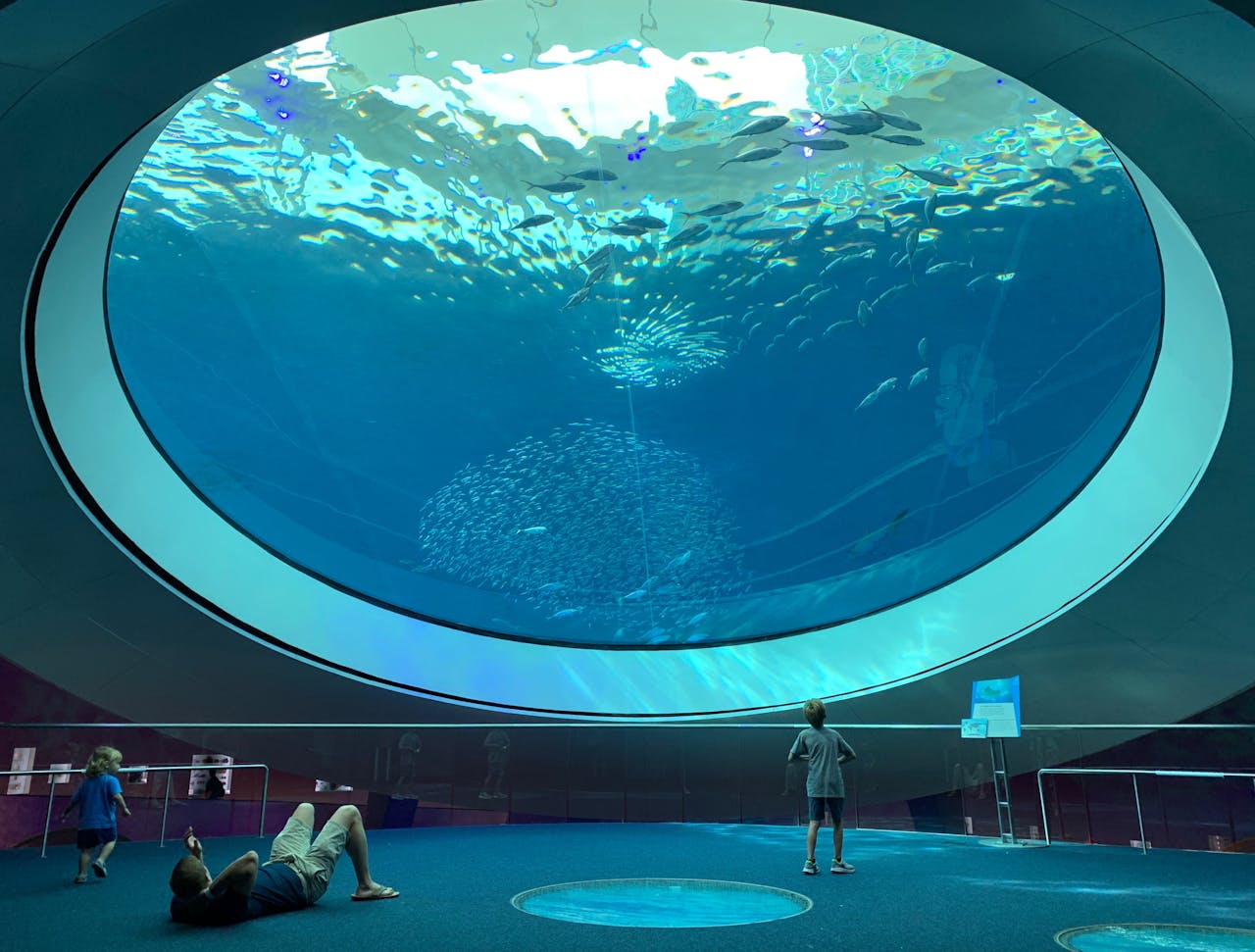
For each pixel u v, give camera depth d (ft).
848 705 43.73
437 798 37.65
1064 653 38.91
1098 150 78.33
